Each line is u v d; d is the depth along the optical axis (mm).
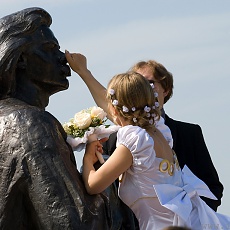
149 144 9258
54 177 8812
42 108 9570
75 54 10250
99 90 10234
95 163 9383
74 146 9328
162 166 9406
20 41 9359
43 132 8930
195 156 11703
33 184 8812
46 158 8852
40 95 9539
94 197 9031
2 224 8875
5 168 8891
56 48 9648
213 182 11625
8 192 8859
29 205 8914
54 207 8758
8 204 8867
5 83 9320
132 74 9438
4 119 9016
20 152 8867
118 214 9422
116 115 9500
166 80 11492
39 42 9484
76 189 8844
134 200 9422
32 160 8836
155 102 9469
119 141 9273
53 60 9570
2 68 9281
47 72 9508
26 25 9430
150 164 9305
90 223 8789
